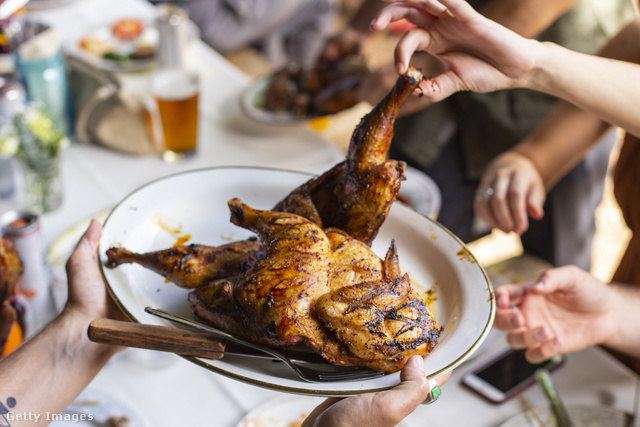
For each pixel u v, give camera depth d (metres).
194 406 0.85
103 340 0.63
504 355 0.93
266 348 0.63
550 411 0.84
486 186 1.07
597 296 0.90
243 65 2.29
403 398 0.59
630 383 0.91
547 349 0.86
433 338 0.62
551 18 1.16
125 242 0.75
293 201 0.72
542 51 0.75
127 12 1.85
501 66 0.75
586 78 0.77
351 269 0.64
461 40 0.73
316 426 0.62
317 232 0.66
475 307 0.67
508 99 1.43
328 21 2.54
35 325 0.92
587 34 1.41
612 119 0.81
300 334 0.60
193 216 0.80
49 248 1.04
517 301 0.93
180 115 1.23
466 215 1.63
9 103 1.17
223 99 1.50
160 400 0.85
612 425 0.83
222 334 0.64
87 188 1.22
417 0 0.70
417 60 1.02
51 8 1.84
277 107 1.38
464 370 0.91
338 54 1.45
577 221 1.51
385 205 0.67
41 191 1.12
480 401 0.87
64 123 1.33
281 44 2.52
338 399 0.67
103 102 1.27
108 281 0.69
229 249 0.71
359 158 0.68
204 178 0.82
